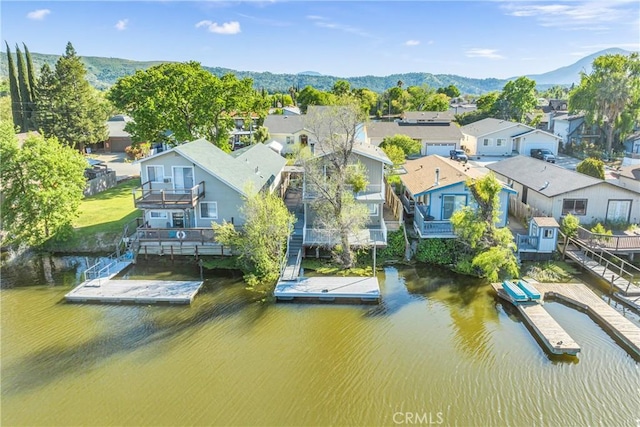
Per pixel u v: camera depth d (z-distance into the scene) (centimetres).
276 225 2494
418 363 1741
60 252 2872
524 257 2639
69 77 5706
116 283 2406
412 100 10962
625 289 2200
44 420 1453
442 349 1833
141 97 4250
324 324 2036
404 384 1622
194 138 4375
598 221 2897
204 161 2800
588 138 6028
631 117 5328
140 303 2233
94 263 2722
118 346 1867
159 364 1745
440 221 2706
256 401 1537
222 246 2745
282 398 1552
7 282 2483
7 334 1952
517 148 5906
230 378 1659
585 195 2852
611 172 4338
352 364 1736
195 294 2302
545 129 7450
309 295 2241
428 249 2712
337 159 2636
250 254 2528
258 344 1878
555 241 2598
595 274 2388
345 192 2605
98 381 1644
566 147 6041
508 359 1762
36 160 2781
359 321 2059
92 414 1478
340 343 1881
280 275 2452
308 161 2767
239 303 2228
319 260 2709
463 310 2155
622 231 2817
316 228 2755
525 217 3045
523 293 2144
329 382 1634
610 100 5331
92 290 2312
